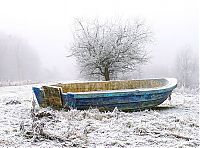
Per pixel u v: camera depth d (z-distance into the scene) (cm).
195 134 885
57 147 727
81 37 2578
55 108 1245
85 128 855
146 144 770
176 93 2238
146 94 1314
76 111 1136
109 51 2488
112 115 1126
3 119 1048
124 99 1273
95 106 1240
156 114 1185
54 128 897
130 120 1031
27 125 923
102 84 1550
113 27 2586
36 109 1230
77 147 732
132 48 2550
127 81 1603
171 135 853
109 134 848
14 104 1517
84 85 1513
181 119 1084
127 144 769
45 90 1285
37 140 770
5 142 746
